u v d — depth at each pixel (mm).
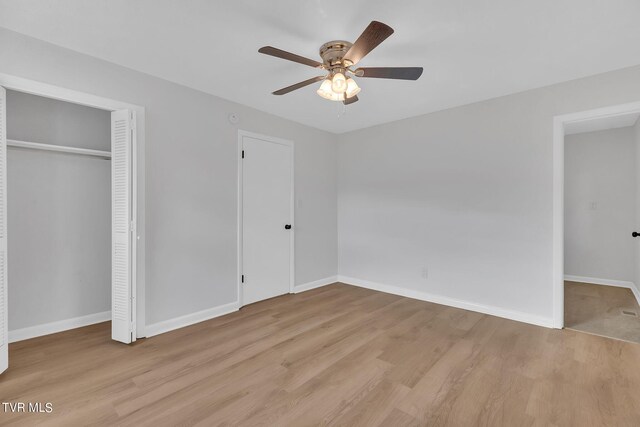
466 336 2645
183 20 1900
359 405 1729
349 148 4492
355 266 4438
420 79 2703
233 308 3299
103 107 2420
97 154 2854
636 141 3895
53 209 2715
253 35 2061
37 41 2107
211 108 3100
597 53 2256
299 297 3814
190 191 2934
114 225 2510
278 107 3467
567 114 2729
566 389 1874
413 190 3789
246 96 3152
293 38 2090
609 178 4332
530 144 2924
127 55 2336
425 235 3682
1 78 1966
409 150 3824
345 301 3654
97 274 2961
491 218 3172
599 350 2377
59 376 1996
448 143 3479
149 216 2639
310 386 1904
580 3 1713
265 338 2607
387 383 1938
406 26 1939
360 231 4363
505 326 2865
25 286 2566
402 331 2758
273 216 3760
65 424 1558
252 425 1568
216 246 3150
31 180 2607
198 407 1701
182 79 2748
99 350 2365
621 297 3781
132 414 1639
